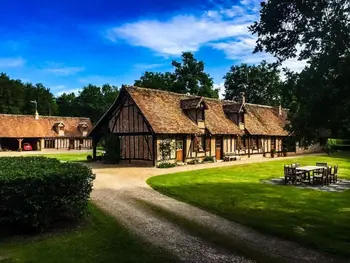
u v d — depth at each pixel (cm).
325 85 678
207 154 2931
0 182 737
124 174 1969
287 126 795
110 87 8581
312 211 1059
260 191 1417
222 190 1430
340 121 696
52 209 823
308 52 706
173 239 788
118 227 875
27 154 4238
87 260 654
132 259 663
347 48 652
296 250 722
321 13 678
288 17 732
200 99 2808
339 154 3772
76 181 851
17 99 7438
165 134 2519
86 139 5953
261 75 6003
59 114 8488
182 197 1270
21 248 717
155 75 6162
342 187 1549
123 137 2750
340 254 698
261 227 881
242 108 3303
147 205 1137
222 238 799
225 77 6525
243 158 3328
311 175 1923
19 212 762
